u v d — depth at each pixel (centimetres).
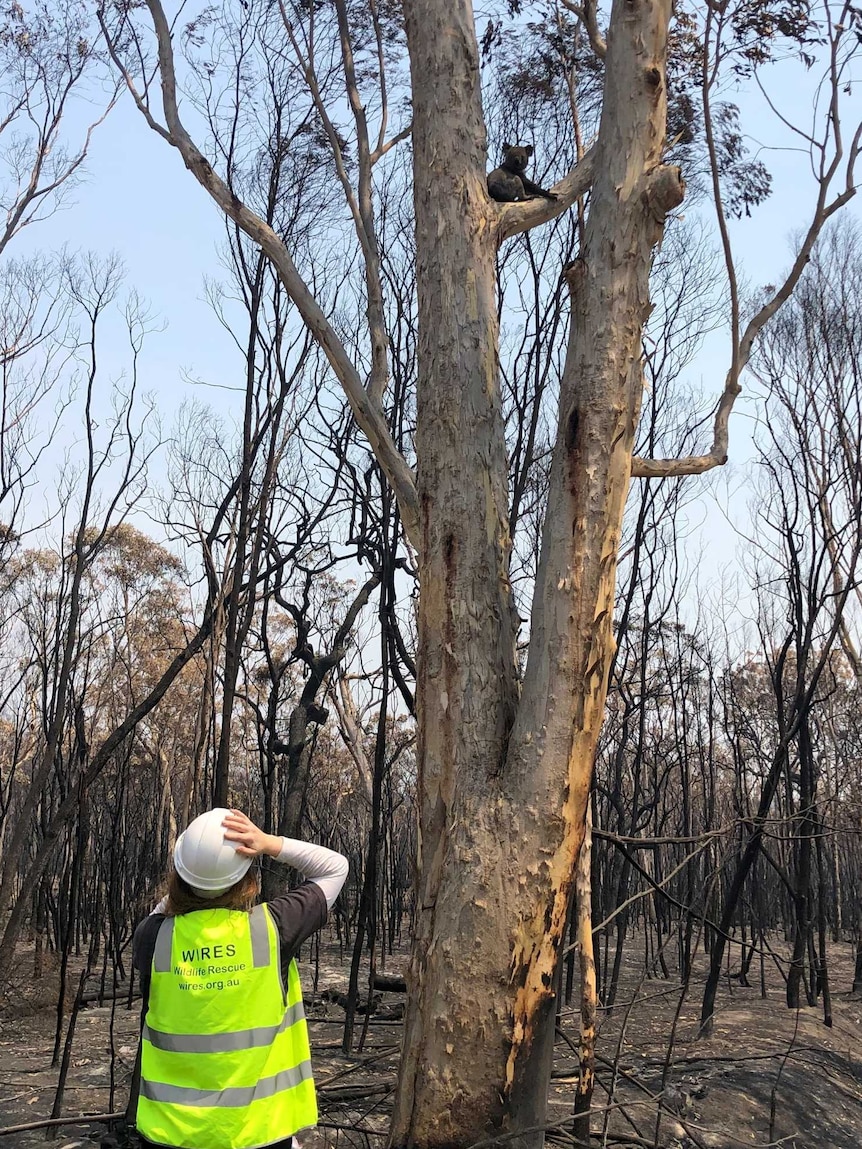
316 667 972
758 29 515
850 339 1002
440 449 338
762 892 1314
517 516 670
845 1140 623
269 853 262
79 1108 587
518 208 366
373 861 772
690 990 1112
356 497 953
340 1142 477
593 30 468
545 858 302
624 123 332
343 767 1845
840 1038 876
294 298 409
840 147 405
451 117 357
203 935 246
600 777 1363
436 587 331
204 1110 230
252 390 569
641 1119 563
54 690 826
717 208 399
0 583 1345
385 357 449
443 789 318
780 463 986
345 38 523
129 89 498
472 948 298
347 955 1420
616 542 321
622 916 979
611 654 318
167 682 648
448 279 347
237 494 698
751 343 404
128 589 1650
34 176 895
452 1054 295
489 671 323
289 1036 246
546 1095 306
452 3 363
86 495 646
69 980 970
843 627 1293
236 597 538
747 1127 591
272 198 625
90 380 654
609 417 322
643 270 330
